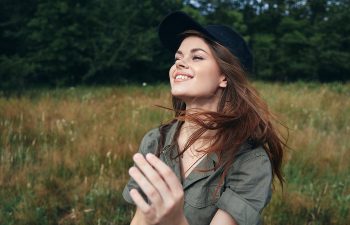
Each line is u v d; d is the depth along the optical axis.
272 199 3.43
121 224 3.22
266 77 18.42
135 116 6.36
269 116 1.31
